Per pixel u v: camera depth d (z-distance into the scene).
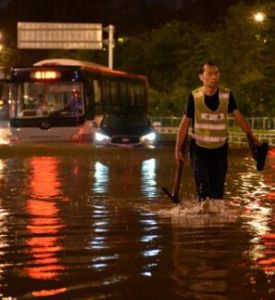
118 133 39.41
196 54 79.69
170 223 12.54
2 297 7.96
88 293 8.12
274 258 9.75
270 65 57.72
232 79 72.75
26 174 22.28
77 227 12.21
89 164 26.47
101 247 10.52
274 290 8.22
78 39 81.75
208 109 13.37
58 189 17.97
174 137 56.00
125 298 7.94
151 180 20.25
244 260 9.64
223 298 7.93
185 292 8.15
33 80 45.59
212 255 9.95
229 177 21.64
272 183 19.75
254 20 69.38
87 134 45.31
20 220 12.98
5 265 9.41
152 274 8.91
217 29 79.00
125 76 52.06
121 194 16.83
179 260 9.64
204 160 13.64
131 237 11.27
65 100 45.59
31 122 45.75
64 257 9.88
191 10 123.56
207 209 13.73
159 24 123.75
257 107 59.59
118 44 94.19
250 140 13.48
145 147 38.41
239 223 12.51
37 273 8.98
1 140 49.84
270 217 13.18
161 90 90.88
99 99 46.91
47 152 33.88
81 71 45.31
